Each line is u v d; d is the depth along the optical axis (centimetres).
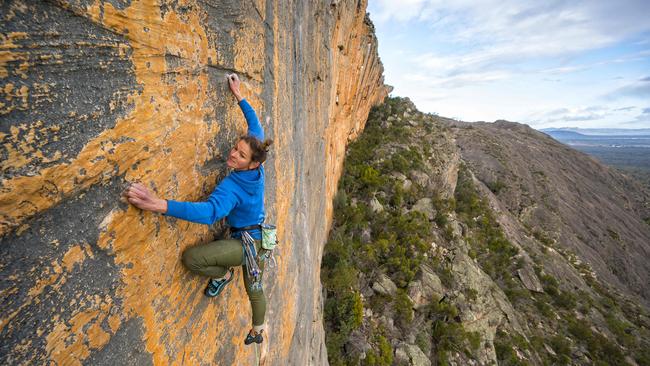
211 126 281
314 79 942
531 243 5556
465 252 3228
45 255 145
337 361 1706
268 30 417
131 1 179
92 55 160
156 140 208
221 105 297
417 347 2011
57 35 143
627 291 6481
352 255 2336
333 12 1304
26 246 138
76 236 159
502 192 8094
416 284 2402
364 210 2859
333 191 2475
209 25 265
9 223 132
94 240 168
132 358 204
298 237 721
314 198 1097
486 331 2577
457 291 2634
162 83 211
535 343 3075
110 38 169
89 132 160
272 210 487
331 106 1638
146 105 197
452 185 4506
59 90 145
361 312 1912
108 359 184
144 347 215
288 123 559
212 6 267
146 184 201
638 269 7669
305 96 780
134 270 199
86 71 157
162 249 225
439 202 3578
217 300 329
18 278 135
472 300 2647
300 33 646
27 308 139
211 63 273
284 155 541
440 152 4500
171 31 215
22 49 130
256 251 287
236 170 267
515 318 3064
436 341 2317
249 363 432
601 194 10531
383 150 3825
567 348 3309
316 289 1246
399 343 1995
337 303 1925
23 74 132
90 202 165
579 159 12194
